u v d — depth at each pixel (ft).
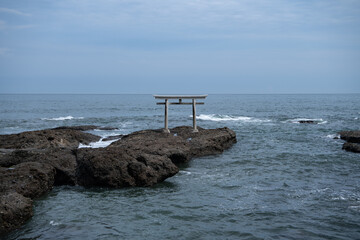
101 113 208.13
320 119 151.02
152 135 70.13
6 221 28.53
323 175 49.29
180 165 56.34
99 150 47.83
